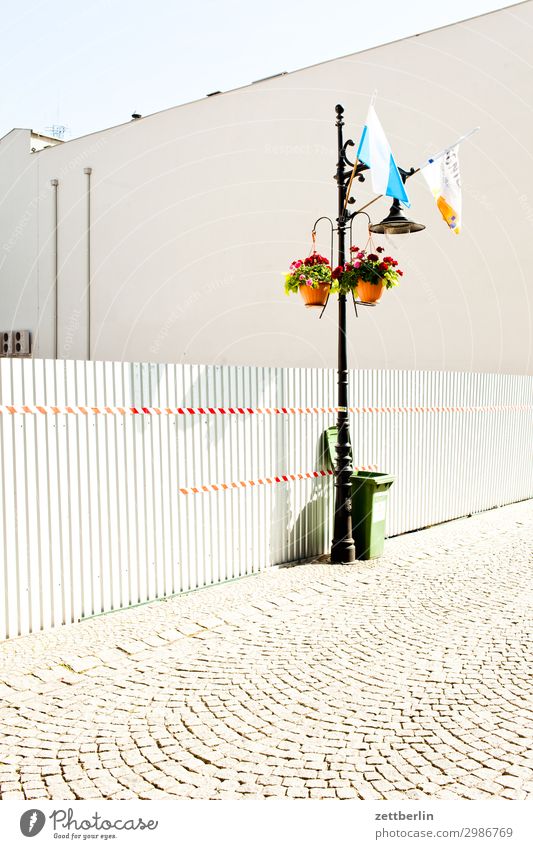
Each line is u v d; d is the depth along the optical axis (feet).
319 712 12.69
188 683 14.07
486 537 29.04
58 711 12.86
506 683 13.82
